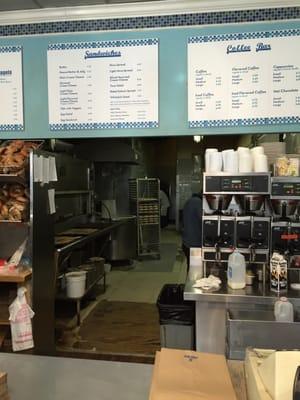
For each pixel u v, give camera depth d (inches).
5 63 99.3
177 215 451.2
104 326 157.1
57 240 161.8
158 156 479.8
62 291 158.4
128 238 272.8
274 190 97.6
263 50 90.7
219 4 90.4
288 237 96.9
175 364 44.8
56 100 98.3
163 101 94.9
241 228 99.5
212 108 93.3
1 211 111.8
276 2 88.6
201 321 96.9
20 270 108.0
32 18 96.7
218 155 102.0
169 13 92.7
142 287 217.8
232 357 80.4
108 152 261.1
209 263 105.3
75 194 223.9
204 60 92.8
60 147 206.2
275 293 93.2
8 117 100.3
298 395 32.4
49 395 44.0
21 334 106.3
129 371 49.9
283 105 91.0
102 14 94.3
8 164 104.6
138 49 94.5
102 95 96.7
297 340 79.4
